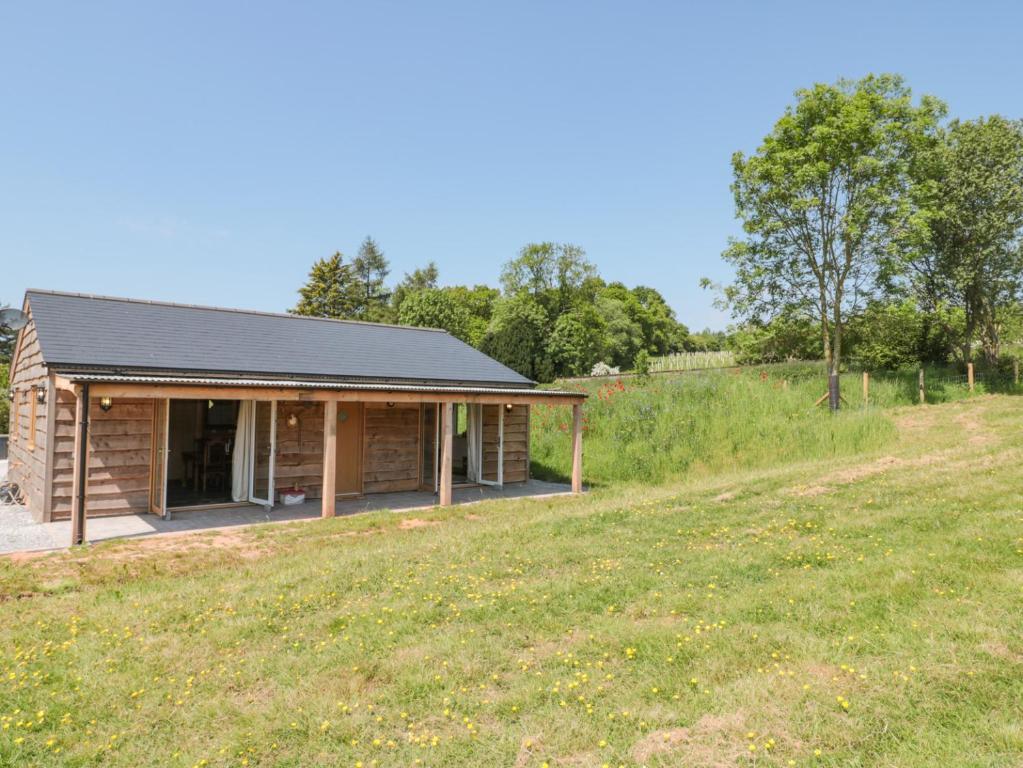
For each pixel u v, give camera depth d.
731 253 22.48
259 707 3.93
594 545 7.60
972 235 21.55
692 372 25.92
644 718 3.50
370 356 14.70
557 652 4.52
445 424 11.99
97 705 4.01
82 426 8.48
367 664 4.44
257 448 12.16
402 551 7.77
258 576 6.87
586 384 26.11
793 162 20.39
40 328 11.03
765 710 3.45
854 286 21.81
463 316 60.19
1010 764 2.78
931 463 10.91
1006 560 5.59
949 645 4.02
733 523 8.23
